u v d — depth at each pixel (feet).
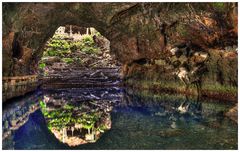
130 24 56.24
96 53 103.81
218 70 44.98
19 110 37.37
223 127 28.35
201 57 48.73
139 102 45.78
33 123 31.22
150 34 57.47
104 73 84.33
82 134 27.17
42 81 72.69
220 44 44.62
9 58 41.37
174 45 55.11
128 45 65.72
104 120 33.12
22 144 23.43
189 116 33.83
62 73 84.28
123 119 33.40
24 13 40.91
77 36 109.70
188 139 24.77
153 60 60.90
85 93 59.47
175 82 53.06
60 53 99.19
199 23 46.78
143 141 24.59
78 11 50.01
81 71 87.66
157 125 29.94
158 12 50.67
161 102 44.70
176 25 52.01
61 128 29.40
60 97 53.16
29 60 56.85
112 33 63.00
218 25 43.50
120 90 63.98
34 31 50.16
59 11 48.16
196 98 46.80
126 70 70.33
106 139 25.50
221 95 43.60
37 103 45.06
